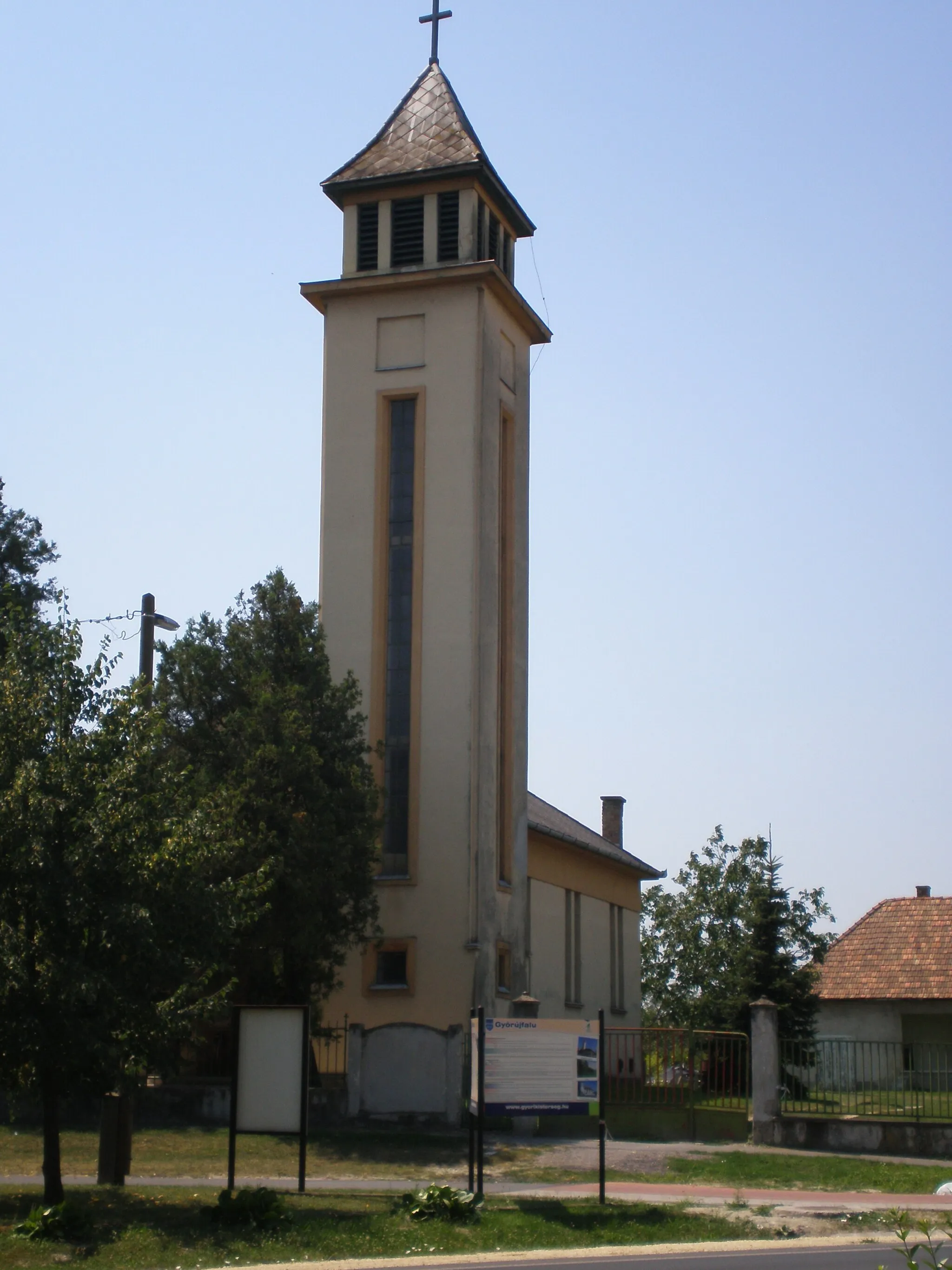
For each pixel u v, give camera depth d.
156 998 18.92
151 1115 29.39
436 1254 16.19
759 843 66.69
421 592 36.66
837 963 58.16
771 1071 27.25
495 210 40.38
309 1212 18.36
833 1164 24.16
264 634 32.34
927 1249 7.85
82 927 17.52
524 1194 21.17
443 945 34.72
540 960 43.38
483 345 37.75
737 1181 22.72
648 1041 28.75
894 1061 28.02
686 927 65.62
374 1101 29.33
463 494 36.91
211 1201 19.39
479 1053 19.30
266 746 29.70
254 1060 19.88
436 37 42.00
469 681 35.88
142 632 25.94
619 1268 14.52
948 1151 25.69
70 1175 22.28
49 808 17.34
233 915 19.06
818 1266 14.55
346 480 37.75
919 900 60.25
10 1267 15.17
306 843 29.64
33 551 36.59
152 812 18.39
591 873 49.88
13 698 18.12
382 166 39.06
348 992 34.84
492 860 35.94
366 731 36.16
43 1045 17.16
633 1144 27.11
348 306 38.75
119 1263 15.44
